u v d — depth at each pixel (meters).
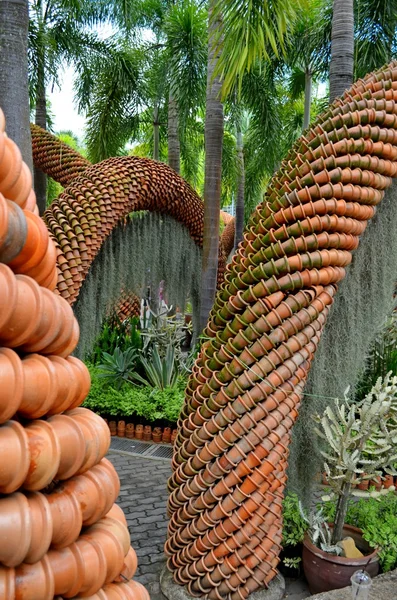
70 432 0.74
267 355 2.08
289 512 2.59
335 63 4.08
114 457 4.31
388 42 5.82
